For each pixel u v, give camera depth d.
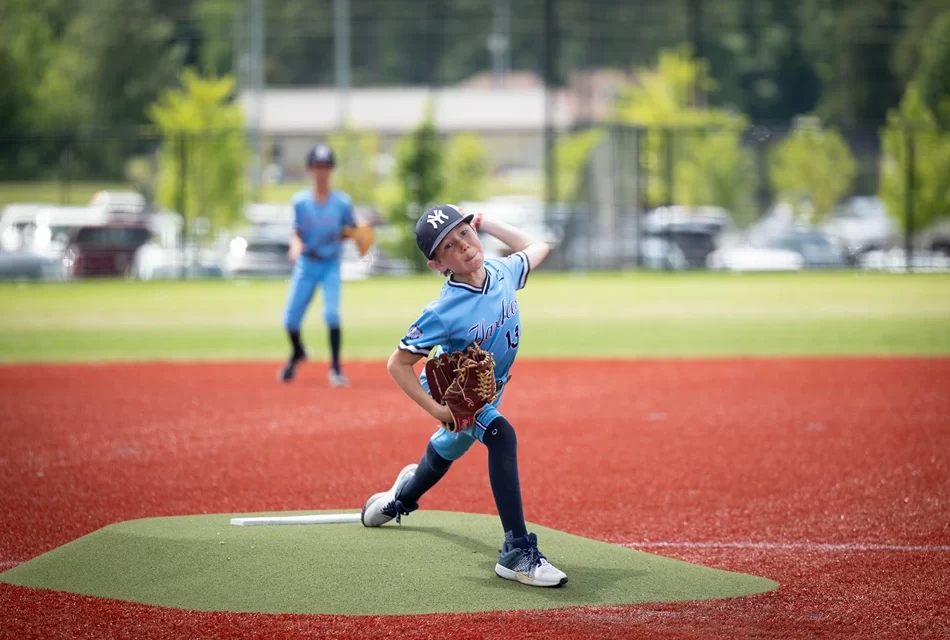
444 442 12.16
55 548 13.10
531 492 16.17
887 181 70.38
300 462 18.27
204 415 22.91
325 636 10.02
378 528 13.16
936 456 18.27
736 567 12.35
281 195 100.50
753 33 158.25
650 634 10.05
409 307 47.66
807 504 15.28
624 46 159.62
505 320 11.75
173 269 66.62
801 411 22.83
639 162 69.00
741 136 80.81
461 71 165.50
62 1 160.25
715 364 30.42
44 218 72.38
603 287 57.00
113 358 32.94
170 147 71.38
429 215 11.34
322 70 165.38
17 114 128.75
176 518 13.81
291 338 27.09
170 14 166.12
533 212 74.50
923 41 132.88
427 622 10.33
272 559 11.88
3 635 10.20
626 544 13.37
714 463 18.02
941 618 10.56
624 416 22.52
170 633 10.17
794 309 45.62
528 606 10.73
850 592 11.35
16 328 41.31
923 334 37.03
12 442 20.12
